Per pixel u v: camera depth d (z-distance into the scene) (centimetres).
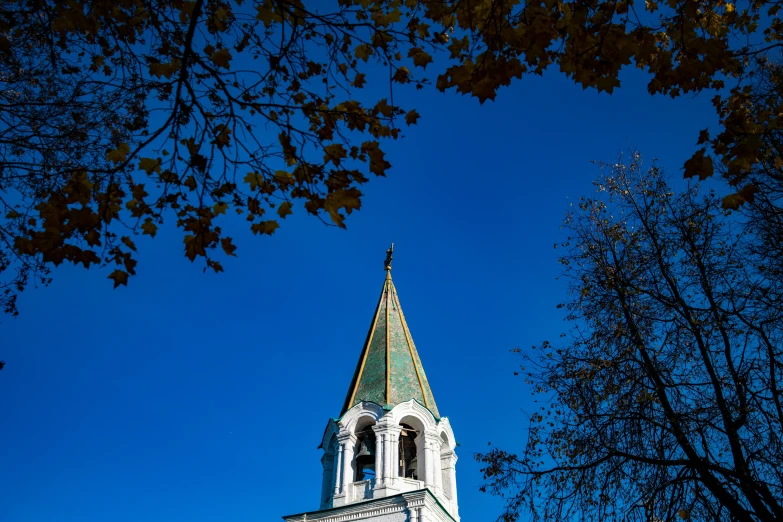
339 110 979
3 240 1147
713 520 1505
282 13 963
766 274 1672
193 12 909
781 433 1472
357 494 3428
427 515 3181
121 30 1001
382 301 4581
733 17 1187
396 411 3694
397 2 977
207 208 987
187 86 940
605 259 2028
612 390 1759
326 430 3891
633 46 940
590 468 1706
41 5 1002
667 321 1795
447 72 928
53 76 1146
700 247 1827
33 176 1123
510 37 934
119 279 963
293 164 974
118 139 1189
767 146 1433
